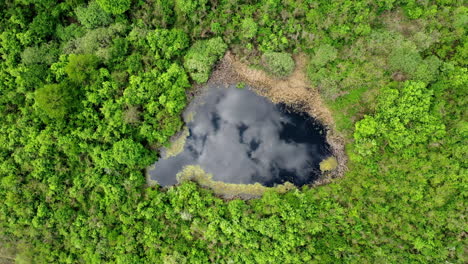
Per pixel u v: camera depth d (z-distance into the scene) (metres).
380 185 27.23
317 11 28.11
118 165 29.00
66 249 28.95
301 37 29.34
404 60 26.75
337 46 29.12
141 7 29.11
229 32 29.19
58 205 28.61
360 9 27.47
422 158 26.83
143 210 28.73
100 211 28.97
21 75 27.66
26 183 28.38
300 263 27.19
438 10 27.70
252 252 27.75
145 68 28.91
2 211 28.08
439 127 26.30
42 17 28.11
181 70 29.23
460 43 27.41
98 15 28.00
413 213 26.86
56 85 26.42
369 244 27.14
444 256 25.64
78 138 28.28
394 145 27.34
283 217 28.06
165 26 29.39
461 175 25.61
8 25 28.09
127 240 28.27
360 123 27.95
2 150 28.22
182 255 27.84
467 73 26.50
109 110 28.08
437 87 27.16
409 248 26.81
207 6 28.86
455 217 25.94
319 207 28.61
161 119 29.28
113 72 28.27
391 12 28.67
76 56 27.00
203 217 29.11
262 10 28.77
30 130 27.84
